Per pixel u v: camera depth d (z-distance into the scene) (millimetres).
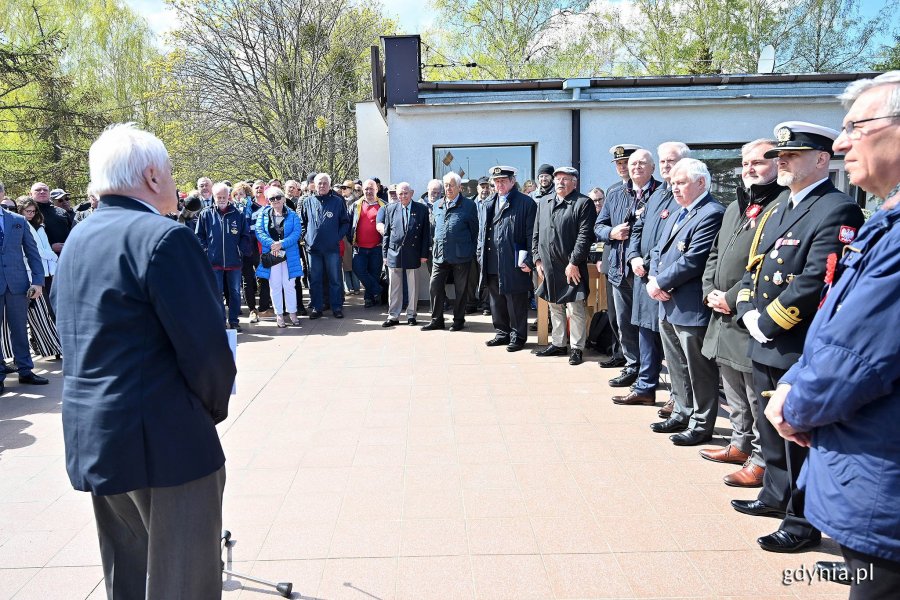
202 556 2113
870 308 1625
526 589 2715
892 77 1742
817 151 2904
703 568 2844
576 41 24141
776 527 3174
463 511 3383
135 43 27062
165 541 2055
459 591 2709
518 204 6695
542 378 5770
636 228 5172
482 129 9078
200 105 20344
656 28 23375
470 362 6348
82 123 21703
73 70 26188
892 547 1624
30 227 6203
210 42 19703
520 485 3674
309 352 6859
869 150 1756
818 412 1722
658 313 4648
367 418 4816
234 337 2338
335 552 3025
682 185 4125
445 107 8891
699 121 9094
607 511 3361
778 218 3082
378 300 9703
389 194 8961
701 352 3861
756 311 3070
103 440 1949
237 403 5223
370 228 9172
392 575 2834
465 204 7594
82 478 1990
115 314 1949
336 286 8727
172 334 1958
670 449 4164
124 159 2086
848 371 1644
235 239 7871
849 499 1693
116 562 2242
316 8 20281
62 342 2061
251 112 20562
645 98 8898
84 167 21484
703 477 3750
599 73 24531
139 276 1942
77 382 2004
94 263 1989
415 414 4879
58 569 3000
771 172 3332
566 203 6117
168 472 1990
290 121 20500
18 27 24547
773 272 3014
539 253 6332
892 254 1620
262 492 3658
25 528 3393
